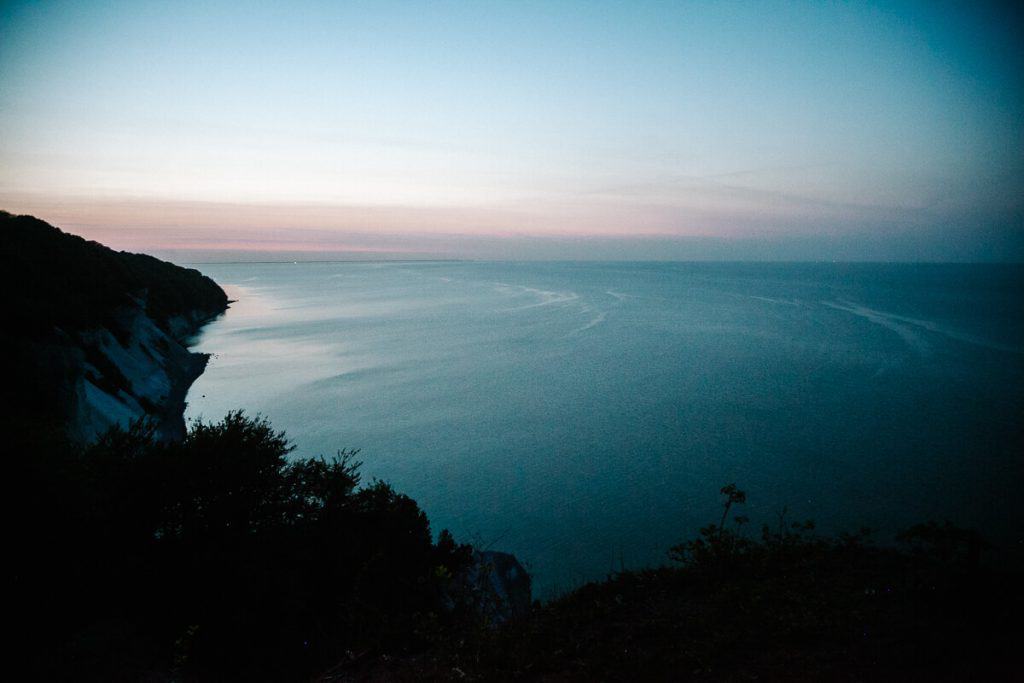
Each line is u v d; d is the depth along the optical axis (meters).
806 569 7.30
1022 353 79.00
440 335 99.00
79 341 36.84
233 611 8.43
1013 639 4.94
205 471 10.75
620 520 29.83
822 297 180.25
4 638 6.78
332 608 9.05
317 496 12.03
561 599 7.50
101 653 7.26
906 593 6.20
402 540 11.48
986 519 29.62
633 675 5.27
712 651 5.44
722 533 8.25
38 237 49.31
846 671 4.84
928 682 4.51
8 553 7.88
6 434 8.81
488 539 27.53
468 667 5.86
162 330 65.31
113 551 9.27
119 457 11.02
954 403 53.09
